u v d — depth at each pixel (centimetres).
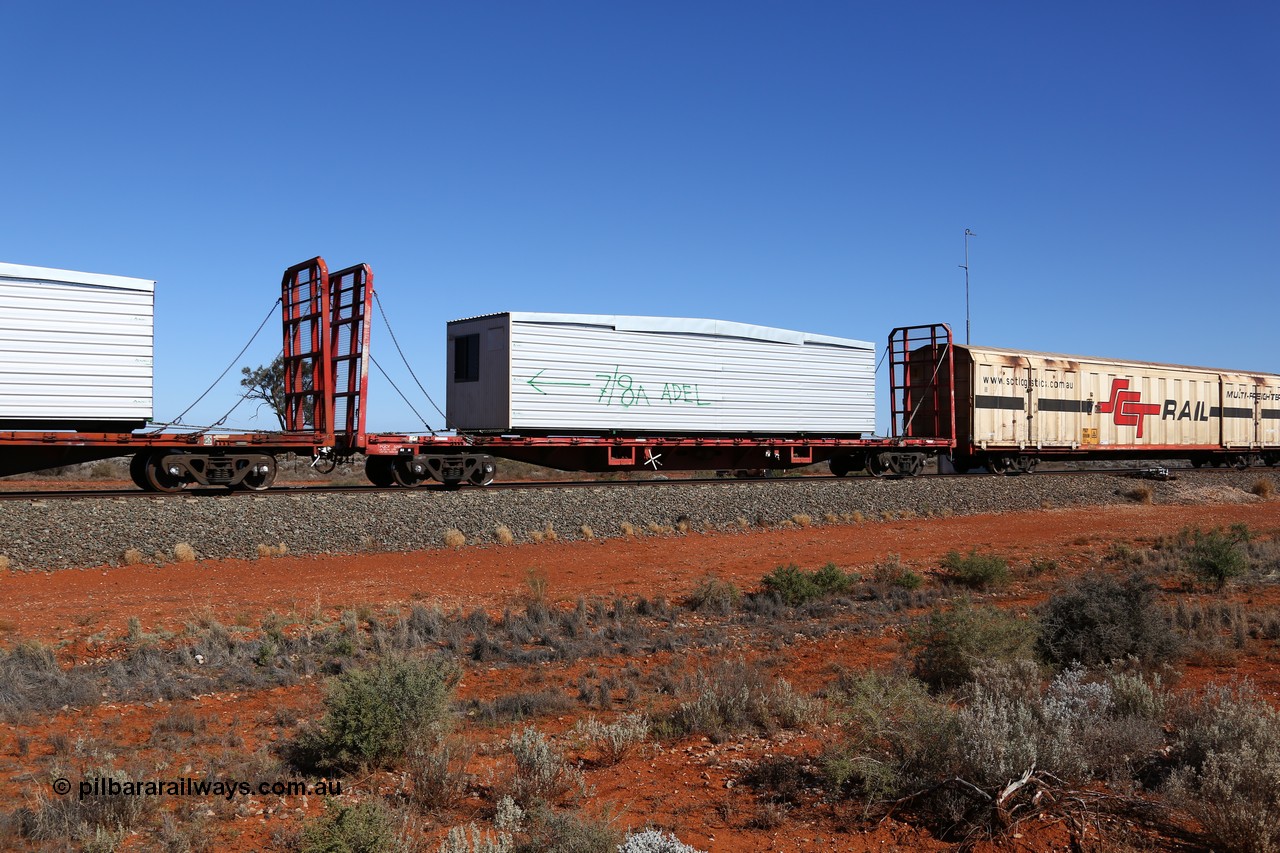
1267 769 578
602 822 596
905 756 688
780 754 784
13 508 1753
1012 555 2145
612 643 1297
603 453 2783
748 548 2227
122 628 1298
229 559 1853
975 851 579
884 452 3400
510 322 2547
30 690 993
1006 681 868
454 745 810
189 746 839
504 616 1420
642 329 2770
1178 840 588
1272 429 4741
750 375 3012
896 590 1656
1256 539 2364
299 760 804
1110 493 3506
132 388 1959
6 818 630
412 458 2378
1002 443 3647
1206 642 1170
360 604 1491
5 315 1827
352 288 2219
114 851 588
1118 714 802
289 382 2416
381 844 571
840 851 588
